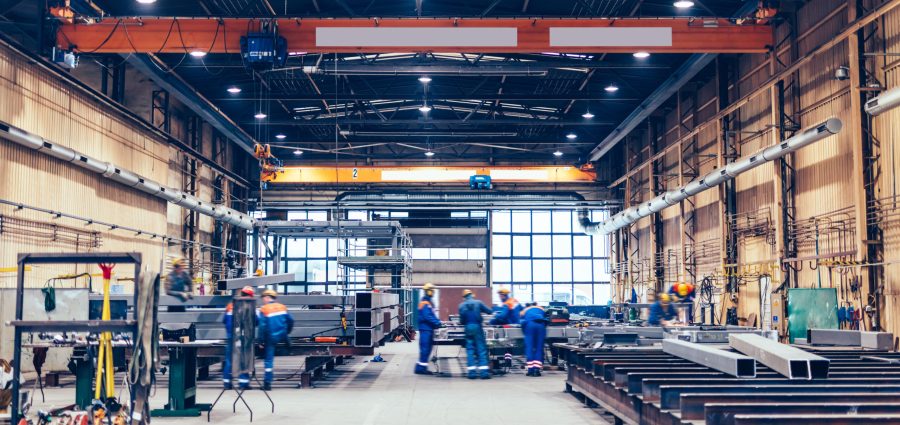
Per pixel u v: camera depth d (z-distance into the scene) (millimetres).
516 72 23797
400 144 36969
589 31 17594
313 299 14445
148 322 7508
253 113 32062
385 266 23422
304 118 33875
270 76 26906
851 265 17016
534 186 38375
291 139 37031
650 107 27281
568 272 39062
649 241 33094
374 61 26406
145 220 24078
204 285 26750
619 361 10008
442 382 14422
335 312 14086
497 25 17500
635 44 17812
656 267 31516
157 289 7688
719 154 24078
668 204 27656
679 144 27562
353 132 34688
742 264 23078
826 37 18812
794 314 17828
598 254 39188
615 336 14844
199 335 13562
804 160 20047
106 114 21500
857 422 5742
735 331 15352
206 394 12672
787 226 20672
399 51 17766
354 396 12305
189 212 29250
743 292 23562
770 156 19406
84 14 18734
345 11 22297
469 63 23750
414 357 20750
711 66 26078
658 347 13945
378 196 36500
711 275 25609
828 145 18828
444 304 35812
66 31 17766
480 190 37500
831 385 7496
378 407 10984
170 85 23625
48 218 18125
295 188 37281
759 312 22156
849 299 17844
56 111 18719
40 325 7473
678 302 16438
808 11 19672
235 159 36312
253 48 17078
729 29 18391
